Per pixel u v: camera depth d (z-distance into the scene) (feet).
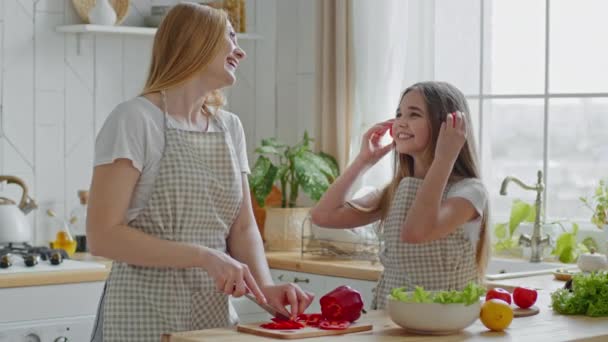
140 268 7.45
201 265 7.05
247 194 8.16
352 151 13.84
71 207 13.51
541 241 11.71
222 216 7.77
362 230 12.40
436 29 13.20
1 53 12.92
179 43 7.41
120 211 7.19
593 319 7.20
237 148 8.07
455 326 6.39
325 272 11.89
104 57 13.79
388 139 13.48
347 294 6.80
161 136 7.41
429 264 8.29
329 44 13.97
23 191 12.65
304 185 13.37
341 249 12.50
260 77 15.07
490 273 11.91
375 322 6.92
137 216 7.43
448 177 8.02
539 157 12.66
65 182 13.47
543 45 12.58
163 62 7.49
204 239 7.63
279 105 15.06
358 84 13.73
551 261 11.77
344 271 11.62
